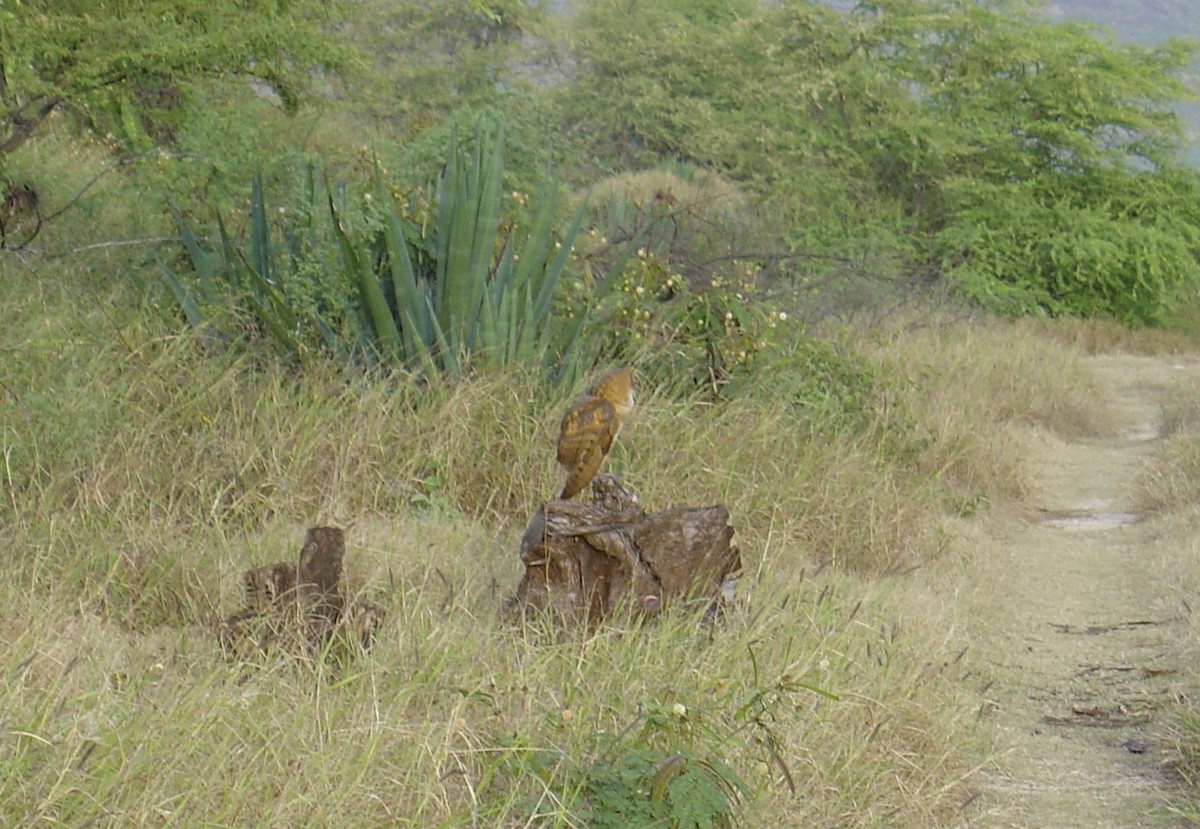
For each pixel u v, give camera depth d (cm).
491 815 462
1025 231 2656
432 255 940
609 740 501
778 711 552
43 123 1091
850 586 795
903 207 2664
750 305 1117
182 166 1055
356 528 729
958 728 613
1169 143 2923
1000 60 2742
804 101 2559
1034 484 1262
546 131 1312
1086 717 667
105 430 752
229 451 763
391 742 481
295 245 964
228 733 462
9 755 429
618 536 646
